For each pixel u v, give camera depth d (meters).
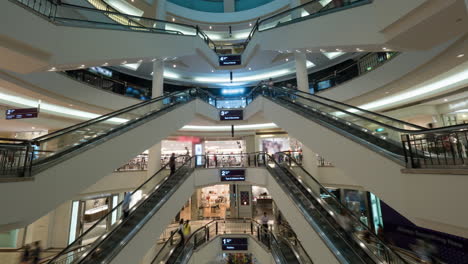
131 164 11.73
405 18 4.42
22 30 4.20
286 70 15.28
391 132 4.31
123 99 10.82
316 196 6.36
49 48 4.68
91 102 9.34
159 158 9.95
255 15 16.67
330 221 5.50
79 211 11.26
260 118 11.55
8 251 10.12
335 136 5.08
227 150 23.08
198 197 16.95
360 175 4.31
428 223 3.19
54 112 10.02
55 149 4.07
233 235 11.20
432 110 10.09
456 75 7.93
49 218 10.74
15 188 3.19
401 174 3.51
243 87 17.58
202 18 16.77
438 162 3.29
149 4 14.06
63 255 4.42
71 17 5.64
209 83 16.81
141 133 6.05
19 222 3.28
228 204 19.36
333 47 6.30
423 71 6.95
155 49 7.92
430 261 8.86
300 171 7.59
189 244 9.18
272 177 8.23
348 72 11.82
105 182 9.90
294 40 7.52
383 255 4.47
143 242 5.17
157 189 7.00
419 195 3.22
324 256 4.85
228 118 12.06
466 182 2.70
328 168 10.69
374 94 9.20
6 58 4.47
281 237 9.37
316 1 7.32
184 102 8.96
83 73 10.35
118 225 5.07
